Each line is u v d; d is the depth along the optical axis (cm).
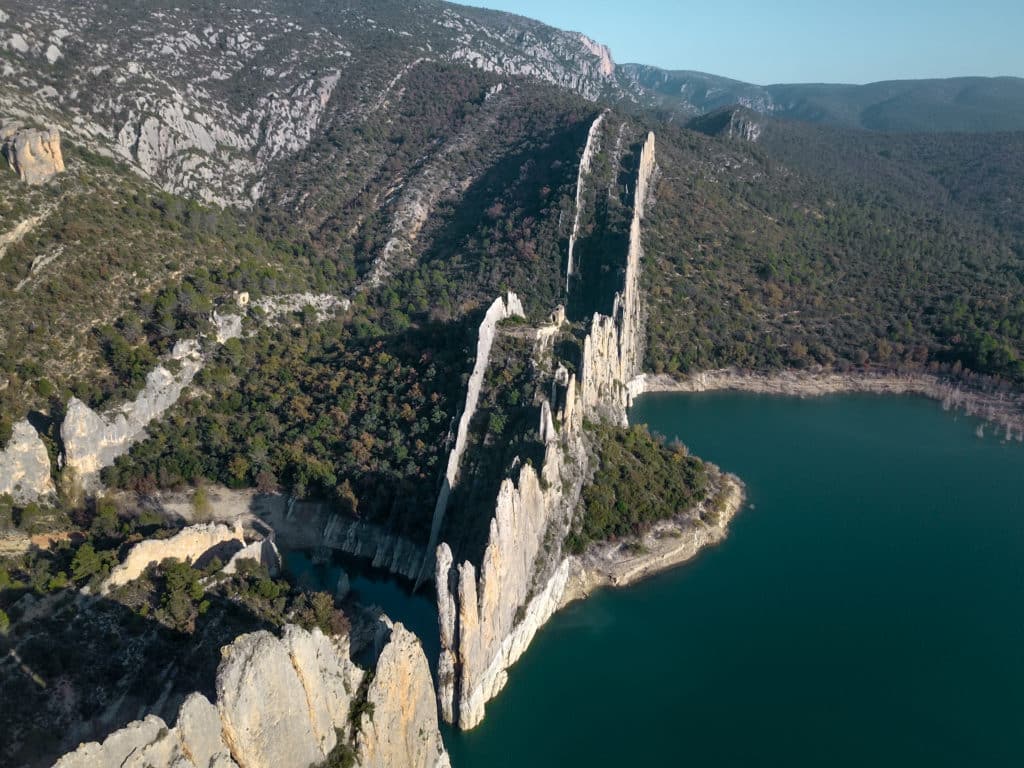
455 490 10119
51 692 6706
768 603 10356
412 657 6044
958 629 9944
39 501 9119
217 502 10575
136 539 8256
